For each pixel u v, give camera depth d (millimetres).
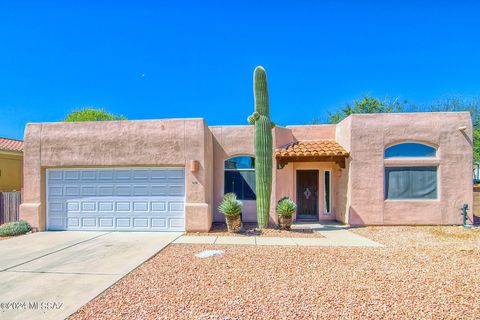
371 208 14180
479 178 31266
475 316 4871
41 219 13242
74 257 8734
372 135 14312
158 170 13180
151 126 13117
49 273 7266
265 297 5660
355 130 14414
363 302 5406
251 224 14703
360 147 14352
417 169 14195
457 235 11984
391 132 14234
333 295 5738
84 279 6820
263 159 13305
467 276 6820
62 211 13430
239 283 6434
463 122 14078
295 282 6480
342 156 14680
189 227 12625
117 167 13281
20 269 7598
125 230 13094
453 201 13945
